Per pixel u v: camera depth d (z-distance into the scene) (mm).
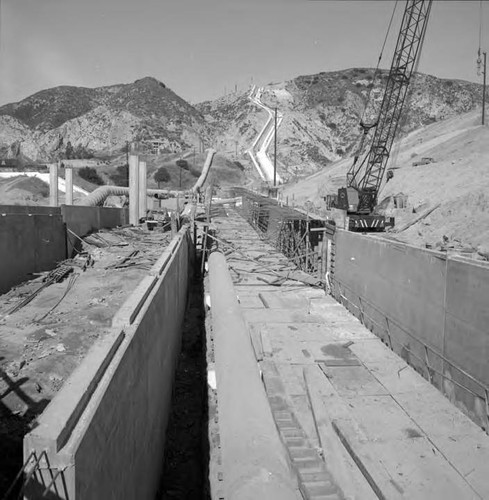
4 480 5883
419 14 34531
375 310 14742
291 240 24516
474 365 9852
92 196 39250
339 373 11492
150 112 190625
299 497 4879
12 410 7781
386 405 10000
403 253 13055
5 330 11555
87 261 20734
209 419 8750
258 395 6973
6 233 16641
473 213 27297
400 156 59594
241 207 50531
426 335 11836
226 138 178875
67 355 10062
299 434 8922
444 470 7832
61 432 3416
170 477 8227
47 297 15023
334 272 18781
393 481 7461
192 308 18344
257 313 16031
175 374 12023
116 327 5809
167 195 55938
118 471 4719
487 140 47594
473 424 9320
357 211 35219
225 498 4762
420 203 35719
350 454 8297
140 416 6102
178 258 14078
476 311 9859
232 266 22703
